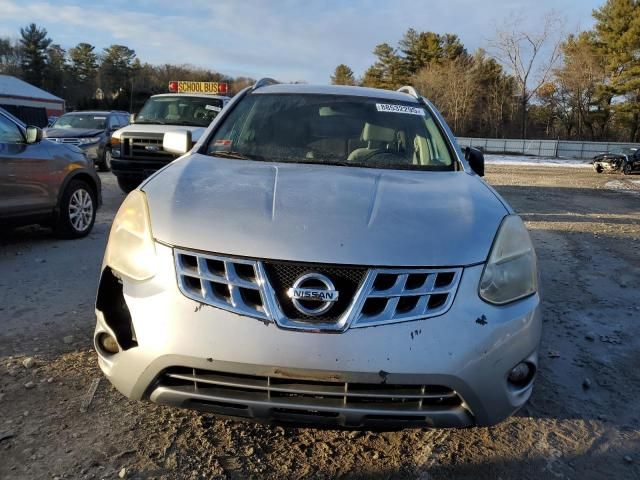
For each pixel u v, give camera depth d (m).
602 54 55.44
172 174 2.92
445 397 2.19
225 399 2.17
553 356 3.89
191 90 14.04
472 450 2.76
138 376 2.25
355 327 2.13
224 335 2.14
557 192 16.39
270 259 2.20
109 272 2.51
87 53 100.25
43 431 2.69
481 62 64.38
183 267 2.28
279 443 2.73
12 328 3.88
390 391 2.15
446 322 2.20
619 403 3.28
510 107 62.56
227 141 3.57
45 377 3.19
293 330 2.13
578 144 48.50
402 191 2.79
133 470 2.46
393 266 2.21
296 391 2.13
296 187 2.72
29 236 6.84
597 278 5.95
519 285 2.44
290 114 3.83
